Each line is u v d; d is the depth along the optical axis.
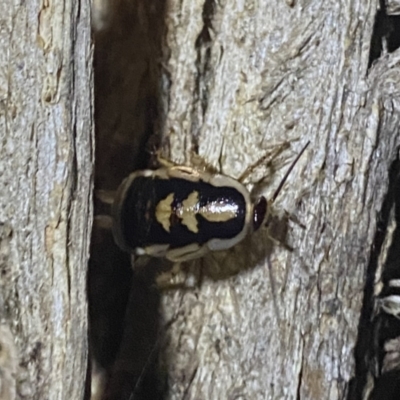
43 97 0.07
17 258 0.07
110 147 0.08
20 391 0.07
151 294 0.08
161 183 0.08
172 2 0.08
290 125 0.08
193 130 0.08
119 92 0.08
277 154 0.08
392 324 0.08
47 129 0.07
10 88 0.07
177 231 0.08
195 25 0.08
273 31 0.08
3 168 0.07
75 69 0.07
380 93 0.08
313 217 0.08
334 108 0.08
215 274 0.08
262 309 0.08
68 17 0.07
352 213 0.08
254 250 0.08
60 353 0.07
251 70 0.08
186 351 0.08
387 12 0.08
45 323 0.07
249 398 0.08
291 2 0.08
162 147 0.08
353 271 0.08
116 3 0.08
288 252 0.08
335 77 0.08
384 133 0.08
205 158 0.08
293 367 0.08
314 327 0.08
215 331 0.08
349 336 0.08
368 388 0.08
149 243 0.08
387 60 0.08
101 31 0.08
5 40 0.07
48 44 0.07
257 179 0.08
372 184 0.08
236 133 0.08
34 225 0.07
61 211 0.07
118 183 0.08
